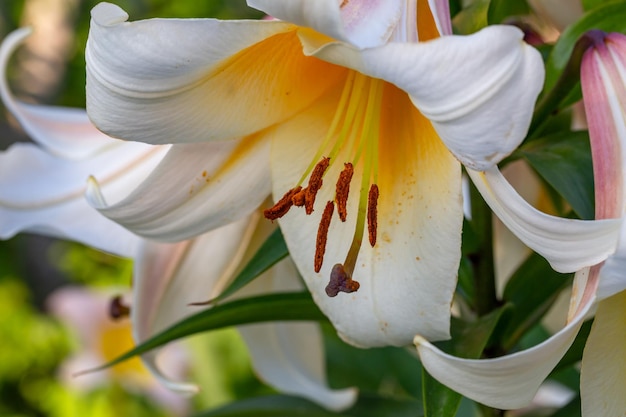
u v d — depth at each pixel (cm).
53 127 65
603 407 54
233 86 55
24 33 65
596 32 55
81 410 113
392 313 55
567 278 61
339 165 57
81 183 64
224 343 102
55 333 154
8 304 157
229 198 57
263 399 66
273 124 57
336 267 54
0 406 154
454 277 54
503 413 63
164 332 59
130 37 51
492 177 51
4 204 64
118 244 64
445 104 49
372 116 56
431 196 54
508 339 62
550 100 58
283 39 54
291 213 57
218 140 56
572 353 60
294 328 69
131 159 63
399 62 49
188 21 51
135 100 52
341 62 51
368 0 52
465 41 48
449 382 50
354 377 77
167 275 62
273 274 64
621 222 50
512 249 71
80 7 148
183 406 107
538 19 65
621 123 52
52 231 64
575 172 57
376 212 55
